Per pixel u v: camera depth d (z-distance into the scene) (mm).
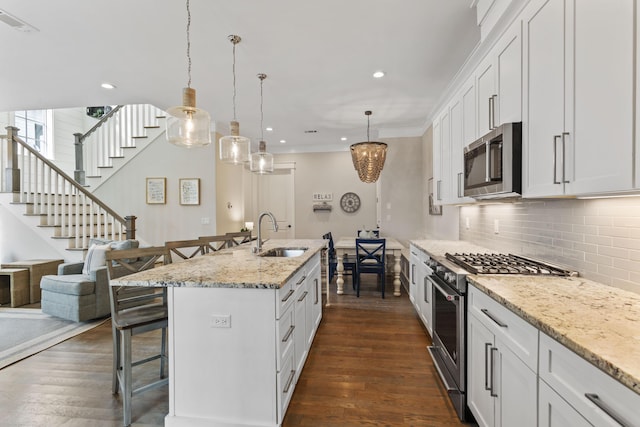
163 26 2369
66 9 2154
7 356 2596
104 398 2023
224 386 1669
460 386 1812
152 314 1976
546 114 1456
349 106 4215
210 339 1676
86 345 2822
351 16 2264
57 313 3412
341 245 4582
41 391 2102
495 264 2006
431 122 4695
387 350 2689
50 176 4633
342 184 6793
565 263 1815
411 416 1844
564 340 929
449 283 2047
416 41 2611
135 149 5395
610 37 1078
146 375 2305
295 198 6938
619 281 1436
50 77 3271
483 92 2199
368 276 5785
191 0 2061
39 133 6023
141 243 5348
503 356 1357
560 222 1854
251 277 1743
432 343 2754
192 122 2051
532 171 1573
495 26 1873
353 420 1809
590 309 1164
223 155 2779
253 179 7117
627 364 750
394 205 5418
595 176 1157
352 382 2199
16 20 2279
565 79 1318
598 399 821
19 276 3986
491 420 1479
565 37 1315
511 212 2447
